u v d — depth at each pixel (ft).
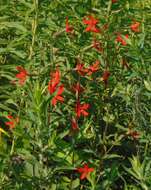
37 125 15.15
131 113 18.62
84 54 20.08
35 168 15.69
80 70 17.56
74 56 19.79
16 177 15.24
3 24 19.85
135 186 16.65
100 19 20.48
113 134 18.71
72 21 21.57
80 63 17.76
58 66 18.57
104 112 19.76
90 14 21.47
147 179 15.16
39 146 15.28
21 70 17.11
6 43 19.94
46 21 20.01
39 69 17.99
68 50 20.08
